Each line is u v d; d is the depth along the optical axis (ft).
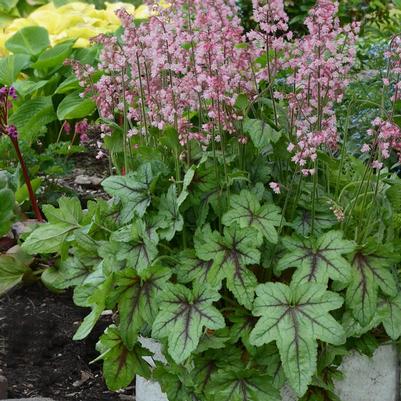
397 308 3.44
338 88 3.57
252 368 3.43
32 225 5.30
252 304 3.34
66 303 5.08
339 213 3.40
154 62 3.55
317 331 3.21
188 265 3.49
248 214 3.46
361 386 3.55
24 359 4.56
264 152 3.78
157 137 3.87
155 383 3.69
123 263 3.59
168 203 3.55
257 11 3.44
